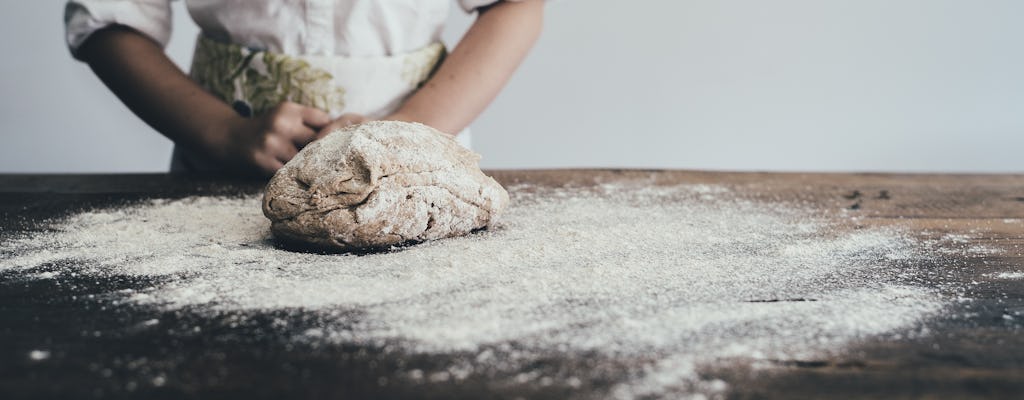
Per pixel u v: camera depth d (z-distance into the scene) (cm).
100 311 96
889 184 144
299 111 141
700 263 107
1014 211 130
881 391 79
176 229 118
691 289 100
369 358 85
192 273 104
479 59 148
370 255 109
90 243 113
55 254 109
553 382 80
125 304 97
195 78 155
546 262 107
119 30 150
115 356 86
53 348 88
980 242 117
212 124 143
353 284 101
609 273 104
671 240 115
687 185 142
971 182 145
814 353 88
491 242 113
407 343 90
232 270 105
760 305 97
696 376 82
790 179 147
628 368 83
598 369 83
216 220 121
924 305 98
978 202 134
